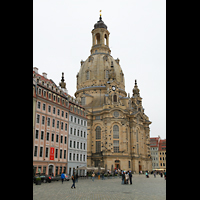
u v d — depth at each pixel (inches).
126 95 5792.3
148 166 5398.6
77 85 5762.8
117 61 6235.2
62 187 1497.3
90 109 4874.5
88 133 4660.4
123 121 4586.6
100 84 5349.4
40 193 1135.6
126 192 1208.8
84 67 5659.5
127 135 4660.4
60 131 2746.1
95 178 2883.9
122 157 4352.9
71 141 3004.4
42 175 1995.6
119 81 5669.3
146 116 5964.6
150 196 1047.6
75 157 3078.2
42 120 2407.7
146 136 5644.7
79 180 2466.8
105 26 6254.9
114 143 4478.3
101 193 1149.1
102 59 5590.6
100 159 4404.5
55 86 3031.5
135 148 4808.1
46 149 2440.9
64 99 2925.7
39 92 2400.3
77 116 3235.7
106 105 4665.4
